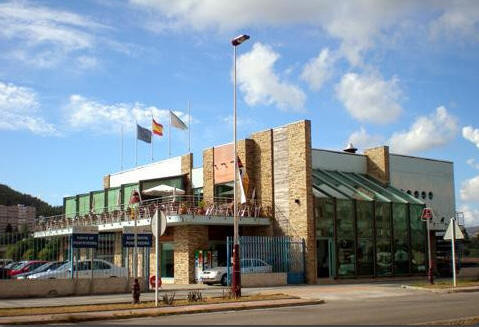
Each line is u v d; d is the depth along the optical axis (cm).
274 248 3459
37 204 10762
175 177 4550
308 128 3659
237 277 2270
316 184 3838
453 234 2886
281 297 2230
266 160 3903
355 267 3662
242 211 3712
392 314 1666
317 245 3719
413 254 4012
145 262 2800
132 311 1778
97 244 2656
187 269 3638
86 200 5691
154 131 4906
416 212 4103
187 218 3503
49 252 2869
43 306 1975
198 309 1834
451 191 4922
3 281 2414
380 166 4375
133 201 3884
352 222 3716
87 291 2605
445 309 1812
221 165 4141
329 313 1728
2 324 1495
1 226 3044
